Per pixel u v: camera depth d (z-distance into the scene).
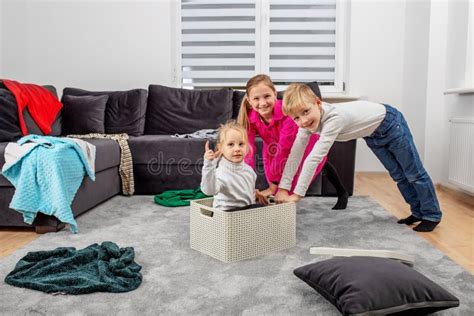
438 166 4.10
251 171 2.22
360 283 1.36
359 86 4.85
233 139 2.08
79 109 3.99
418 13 4.34
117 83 4.79
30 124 3.55
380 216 2.80
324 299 1.55
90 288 1.59
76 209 2.65
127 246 2.16
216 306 1.50
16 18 4.73
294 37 4.88
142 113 4.14
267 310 1.47
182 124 4.11
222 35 4.89
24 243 2.27
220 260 1.96
